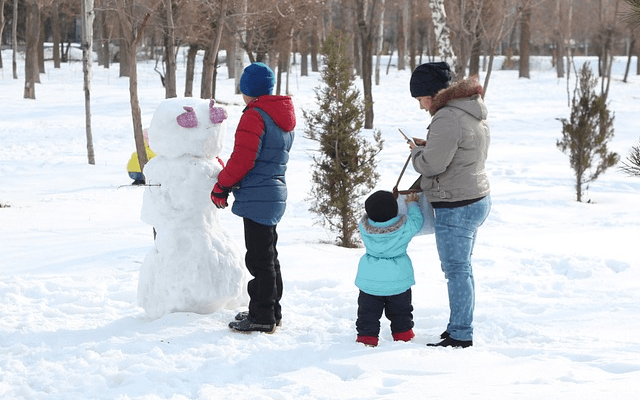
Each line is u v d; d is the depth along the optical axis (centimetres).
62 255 857
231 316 552
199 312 550
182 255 544
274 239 531
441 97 481
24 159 2061
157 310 548
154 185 544
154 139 544
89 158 1991
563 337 508
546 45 7356
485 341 506
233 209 517
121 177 1808
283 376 417
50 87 3994
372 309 492
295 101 3422
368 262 496
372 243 495
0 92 3694
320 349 472
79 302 627
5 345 501
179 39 2248
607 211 1402
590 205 1470
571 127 1535
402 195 509
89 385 408
